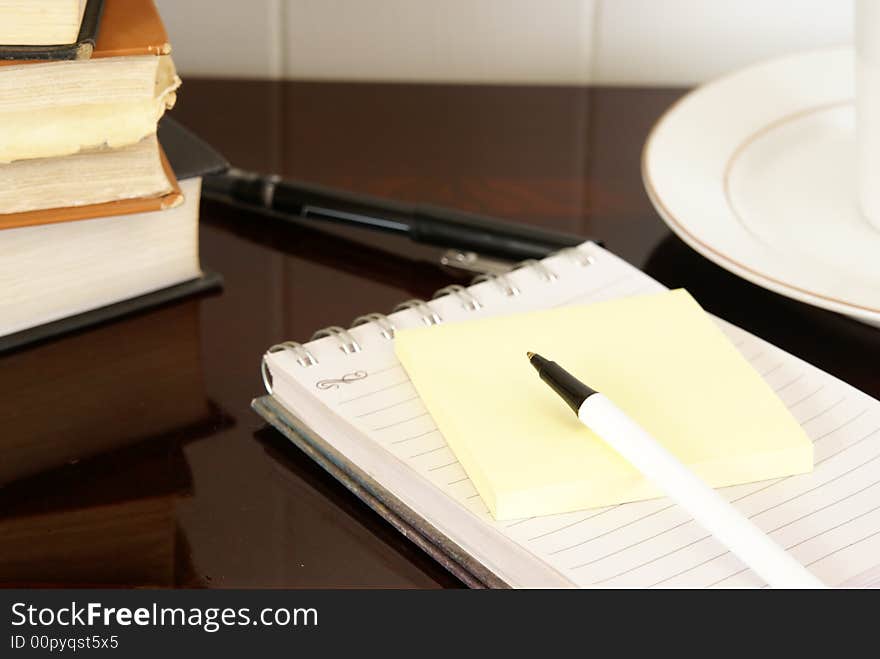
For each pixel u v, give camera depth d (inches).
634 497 19.0
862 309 23.7
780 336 25.9
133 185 24.2
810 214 28.9
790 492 19.2
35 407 23.7
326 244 29.8
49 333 25.7
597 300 24.1
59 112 22.9
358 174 33.0
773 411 20.2
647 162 29.8
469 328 22.3
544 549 17.8
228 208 31.5
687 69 40.5
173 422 23.4
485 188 32.3
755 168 30.8
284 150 34.3
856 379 24.4
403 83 38.5
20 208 23.6
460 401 20.3
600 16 39.9
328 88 38.1
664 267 28.6
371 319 23.9
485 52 40.5
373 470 20.7
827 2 39.4
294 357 22.3
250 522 21.0
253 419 23.6
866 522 18.5
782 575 16.5
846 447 20.2
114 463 22.3
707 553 17.8
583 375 21.0
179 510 21.2
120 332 26.1
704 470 19.1
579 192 32.2
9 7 21.7
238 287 27.8
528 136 35.3
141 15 23.8
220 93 37.5
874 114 26.2
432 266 28.8
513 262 28.0
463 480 19.3
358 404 21.0
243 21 39.7
